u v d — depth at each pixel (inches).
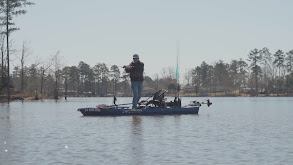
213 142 577.9
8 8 2667.3
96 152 488.4
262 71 7268.7
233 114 1305.4
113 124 871.7
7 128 778.8
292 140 603.2
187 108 1256.2
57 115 1189.7
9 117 1104.2
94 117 1096.8
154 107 1203.2
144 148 519.8
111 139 610.2
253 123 919.0
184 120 994.7
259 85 7239.2
